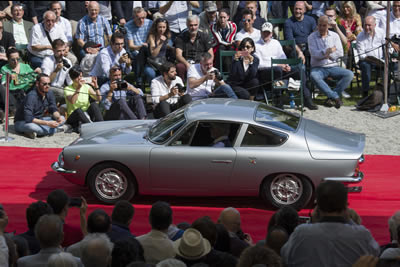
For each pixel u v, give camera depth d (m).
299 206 12.57
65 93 18.92
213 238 7.20
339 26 23.89
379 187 13.95
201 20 23.39
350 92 22.92
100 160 12.76
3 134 18.30
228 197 13.66
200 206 13.09
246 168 12.46
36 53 22.17
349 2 24.38
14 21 23.67
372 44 22.00
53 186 14.16
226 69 21.62
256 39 22.47
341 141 12.95
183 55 21.67
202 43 21.72
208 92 19.33
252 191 12.67
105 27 23.16
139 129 14.00
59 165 13.23
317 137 12.82
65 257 6.17
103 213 7.97
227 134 12.63
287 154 12.41
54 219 7.10
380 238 11.11
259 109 13.49
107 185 12.95
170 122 13.20
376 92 20.42
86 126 14.88
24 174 14.91
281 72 20.56
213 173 12.54
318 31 21.16
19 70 20.45
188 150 12.55
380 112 20.27
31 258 7.00
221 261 6.67
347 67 23.20
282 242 7.06
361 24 24.67
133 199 13.48
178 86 18.05
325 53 20.98
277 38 25.02
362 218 12.15
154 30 21.36
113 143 13.00
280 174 12.55
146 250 7.45
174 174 12.63
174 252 7.43
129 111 17.95
